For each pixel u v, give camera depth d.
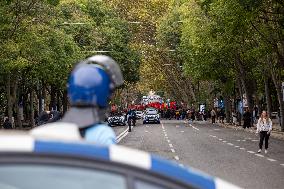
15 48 62.28
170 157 43.84
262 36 68.69
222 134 85.06
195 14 89.25
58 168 4.86
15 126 102.19
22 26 65.00
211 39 82.81
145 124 136.88
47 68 81.12
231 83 117.62
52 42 80.50
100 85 6.86
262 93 114.88
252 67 99.88
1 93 95.31
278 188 25.98
